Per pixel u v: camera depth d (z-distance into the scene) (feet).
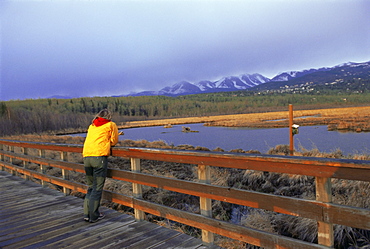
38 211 16.98
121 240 12.10
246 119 256.32
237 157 9.39
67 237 12.76
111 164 38.60
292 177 25.11
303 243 8.15
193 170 32.48
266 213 20.02
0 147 33.96
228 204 23.13
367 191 18.63
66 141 84.69
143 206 13.74
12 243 12.42
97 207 14.46
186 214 11.69
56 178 20.94
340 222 7.35
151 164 36.11
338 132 92.32
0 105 207.62
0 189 23.63
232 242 16.30
